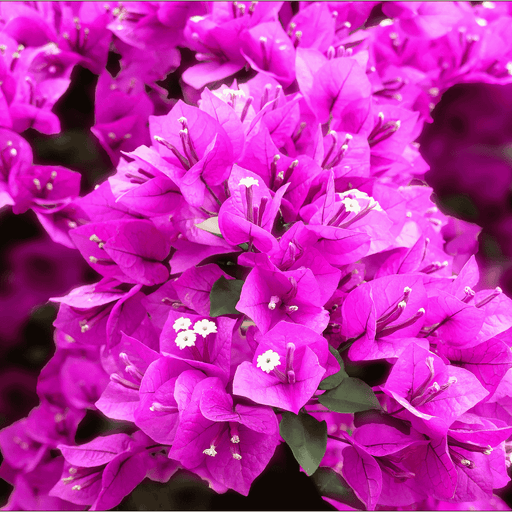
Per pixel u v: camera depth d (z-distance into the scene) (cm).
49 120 46
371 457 39
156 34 50
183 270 41
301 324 40
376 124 46
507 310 42
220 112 41
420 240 44
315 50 46
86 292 44
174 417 40
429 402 39
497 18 57
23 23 47
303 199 42
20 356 46
